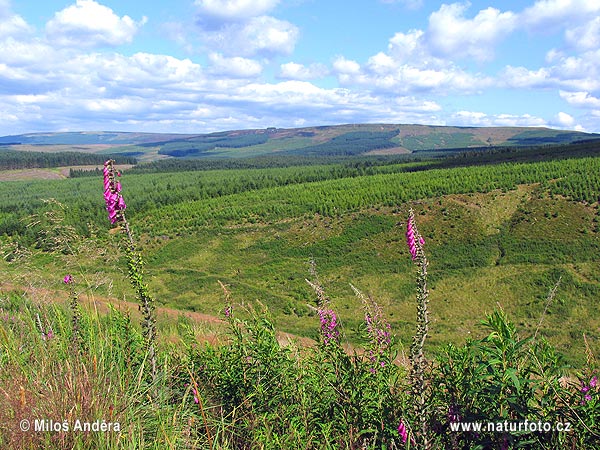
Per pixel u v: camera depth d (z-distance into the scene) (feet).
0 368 13.23
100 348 14.71
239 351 15.44
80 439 10.49
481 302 163.43
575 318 141.49
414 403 11.16
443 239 228.84
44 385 12.20
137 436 11.52
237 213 305.32
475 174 320.09
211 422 13.66
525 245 204.95
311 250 244.63
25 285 16.40
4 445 10.26
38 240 16.93
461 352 13.53
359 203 285.84
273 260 239.91
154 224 308.19
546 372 11.44
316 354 14.99
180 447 12.05
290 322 115.75
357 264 219.61
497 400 11.58
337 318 15.25
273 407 14.28
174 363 16.26
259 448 12.64
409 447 11.15
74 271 16.42
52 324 16.46
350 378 13.39
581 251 189.06
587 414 10.71
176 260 249.75
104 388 12.34
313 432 12.88
